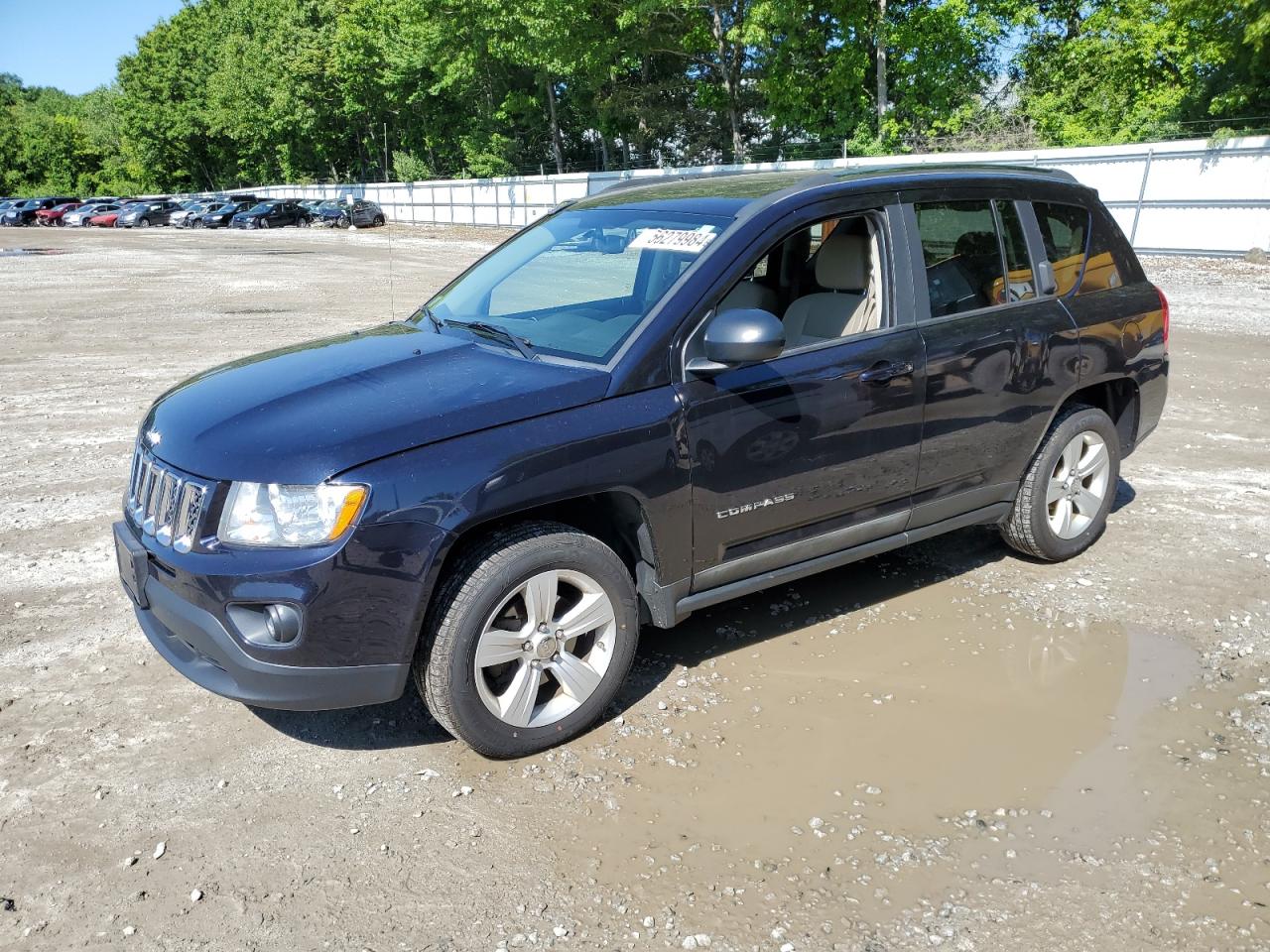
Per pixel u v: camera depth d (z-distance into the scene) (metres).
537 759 3.36
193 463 3.10
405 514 2.96
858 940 2.54
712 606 4.56
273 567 2.90
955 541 5.34
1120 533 5.39
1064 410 4.82
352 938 2.56
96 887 2.75
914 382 4.02
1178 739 3.44
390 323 4.54
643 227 3.98
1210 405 8.30
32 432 7.82
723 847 2.90
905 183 4.13
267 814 3.07
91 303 16.22
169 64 73.75
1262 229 19.45
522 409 3.19
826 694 3.76
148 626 3.44
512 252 4.55
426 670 3.15
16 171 99.88
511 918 2.62
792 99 32.12
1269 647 4.09
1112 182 21.62
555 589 3.30
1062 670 3.93
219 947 2.53
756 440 3.61
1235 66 24.00
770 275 4.07
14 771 3.30
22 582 4.88
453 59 43.12
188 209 50.41
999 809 3.07
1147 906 2.65
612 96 39.34
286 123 58.84
